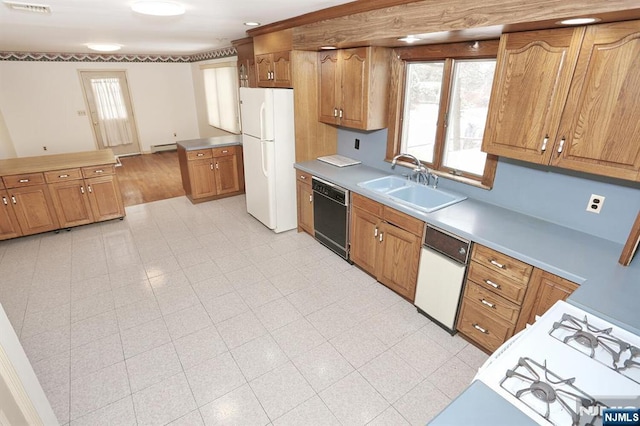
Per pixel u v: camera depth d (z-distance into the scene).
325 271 3.29
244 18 3.01
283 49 3.44
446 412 1.00
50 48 5.57
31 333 2.48
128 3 2.28
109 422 1.86
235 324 2.59
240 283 3.10
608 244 1.98
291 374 2.15
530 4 1.57
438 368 2.20
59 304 2.80
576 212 2.13
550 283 1.78
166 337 2.46
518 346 1.27
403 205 2.58
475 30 1.88
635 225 1.67
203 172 4.92
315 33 2.96
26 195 3.78
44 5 2.29
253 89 3.66
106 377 2.13
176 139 8.84
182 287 3.04
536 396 1.05
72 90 7.21
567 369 1.17
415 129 3.13
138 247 3.76
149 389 2.05
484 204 2.60
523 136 1.94
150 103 8.22
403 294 2.79
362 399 1.99
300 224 4.08
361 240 3.11
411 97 3.08
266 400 1.98
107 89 7.62
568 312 1.45
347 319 2.64
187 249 3.72
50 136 7.21
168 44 5.29
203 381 2.10
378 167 3.52
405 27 2.20
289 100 3.57
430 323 2.59
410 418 1.88
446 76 2.68
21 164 3.95
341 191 3.15
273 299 2.88
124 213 4.42
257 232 4.12
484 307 2.17
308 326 2.56
